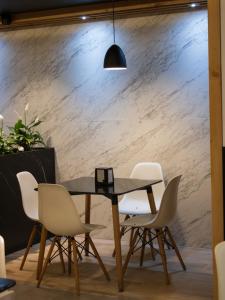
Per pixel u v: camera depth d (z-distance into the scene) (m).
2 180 5.22
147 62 5.54
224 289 2.18
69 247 4.64
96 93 5.84
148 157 5.60
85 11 5.58
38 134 6.02
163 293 4.11
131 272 4.63
